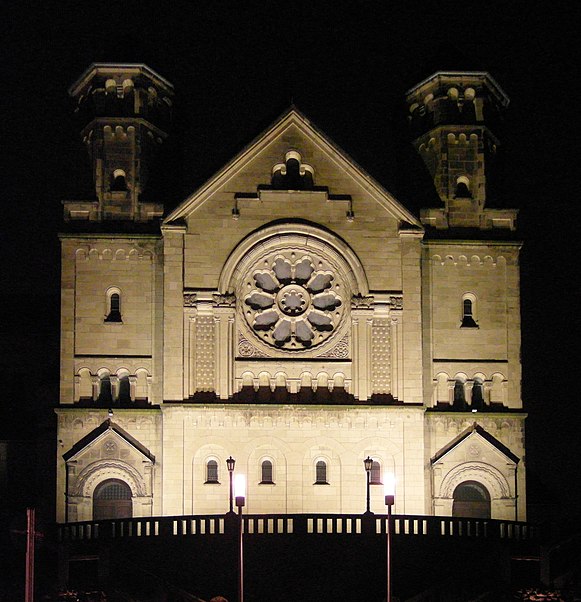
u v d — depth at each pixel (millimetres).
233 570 64625
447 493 78375
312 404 77688
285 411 77625
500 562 63188
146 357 79125
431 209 80875
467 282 80625
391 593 58938
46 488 87062
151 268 79812
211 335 78125
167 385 77438
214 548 64812
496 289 80750
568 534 67125
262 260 79062
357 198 79688
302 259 79312
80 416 78125
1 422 88438
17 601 63125
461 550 64625
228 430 77375
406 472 77750
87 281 79500
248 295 78812
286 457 77500
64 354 78875
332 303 79125
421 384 78500
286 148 79500
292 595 64312
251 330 78438
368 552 65000
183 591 58906
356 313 78688
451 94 82250
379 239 79438
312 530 67438
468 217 81250
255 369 78125
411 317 78938
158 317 79375
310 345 78562
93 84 81812
